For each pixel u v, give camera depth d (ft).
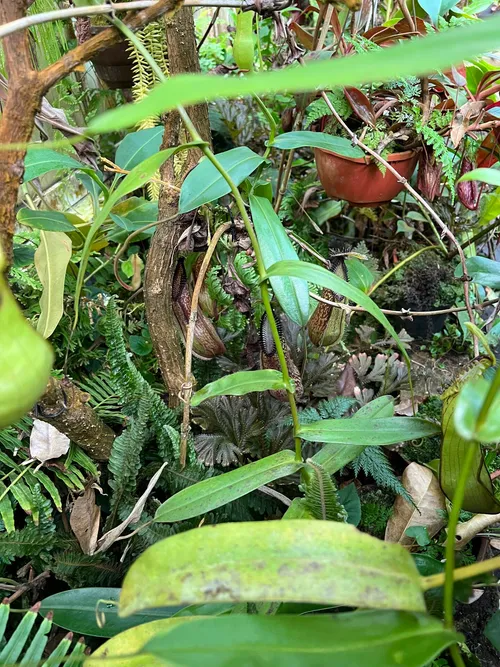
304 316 1.41
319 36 2.05
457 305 3.29
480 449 1.39
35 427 1.78
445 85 2.19
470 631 1.79
